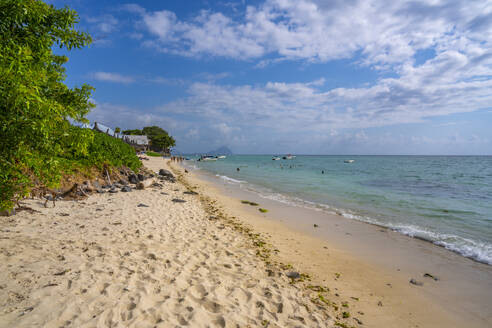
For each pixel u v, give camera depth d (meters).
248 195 18.33
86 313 3.39
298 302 4.53
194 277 4.93
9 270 4.26
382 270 6.48
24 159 3.52
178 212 10.54
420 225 10.70
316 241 8.61
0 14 4.02
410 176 36.66
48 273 4.32
